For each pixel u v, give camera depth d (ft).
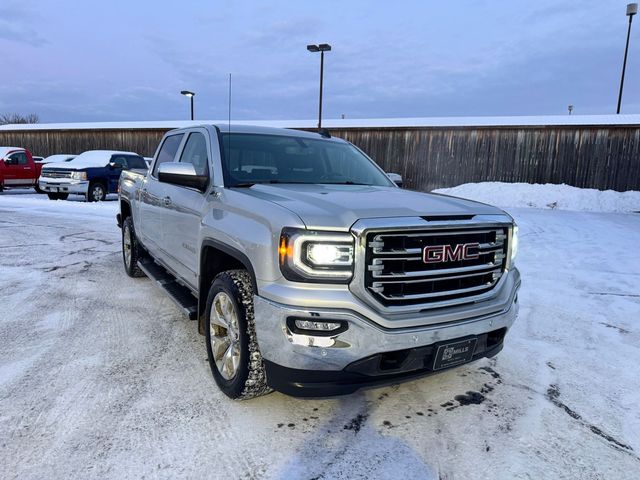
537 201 56.90
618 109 90.02
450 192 64.69
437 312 8.26
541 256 25.05
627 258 24.71
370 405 9.52
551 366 11.64
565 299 17.35
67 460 7.49
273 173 11.53
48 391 9.66
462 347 8.53
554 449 8.24
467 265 8.79
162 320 14.12
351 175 12.87
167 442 8.05
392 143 71.51
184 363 11.19
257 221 8.46
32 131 96.12
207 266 10.71
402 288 7.96
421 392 10.16
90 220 36.11
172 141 15.24
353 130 72.95
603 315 15.60
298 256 7.60
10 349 11.76
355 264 7.57
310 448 8.02
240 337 8.83
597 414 9.45
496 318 9.01
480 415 9.29
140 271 18.71
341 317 7.48
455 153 68.44
